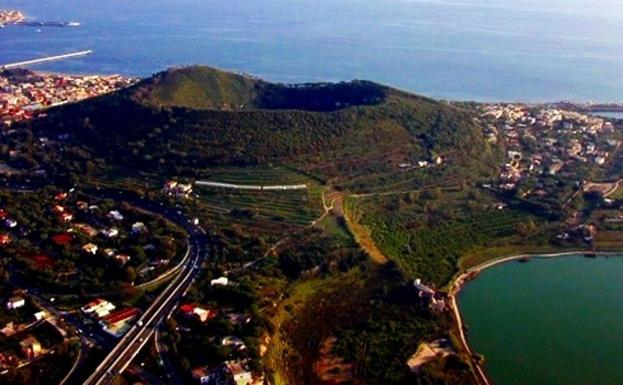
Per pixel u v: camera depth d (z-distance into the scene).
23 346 196.12
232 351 198.12
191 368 190.62
